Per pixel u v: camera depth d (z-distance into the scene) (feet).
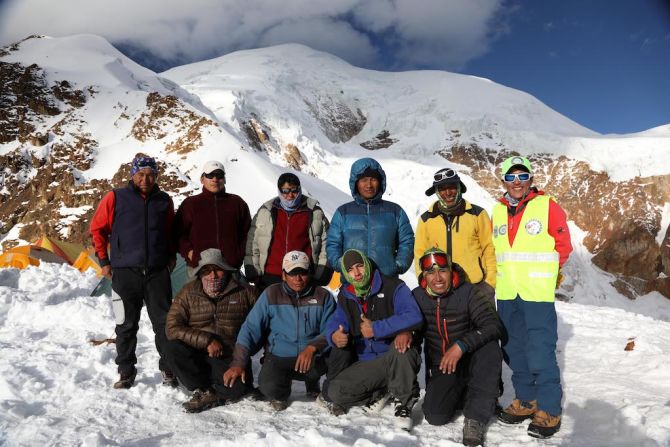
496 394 10.77
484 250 13.08
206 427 11.30
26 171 138.72
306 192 147.33
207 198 15.47
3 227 124.47
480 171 285.02
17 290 25.66
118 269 14.17
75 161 141.59
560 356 17.93
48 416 11.57
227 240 15.15
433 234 13.16
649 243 231.09
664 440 9.75
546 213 11.94
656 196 247.09
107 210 14.39
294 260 12.75
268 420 11.82
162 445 10.17
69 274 32.22
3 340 17.99
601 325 23.35
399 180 263.08
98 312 21.31
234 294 13.74
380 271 13.41
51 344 17.12
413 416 12.16
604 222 246.88
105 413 11.86
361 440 9.68
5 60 188.55
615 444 10.26
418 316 11.89
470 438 10.29
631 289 223.71
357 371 12.09
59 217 118.21
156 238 14.49
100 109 167.12
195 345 12.53
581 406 12.80
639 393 13.19
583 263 234.17
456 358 11.10
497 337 11.35
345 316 12.56
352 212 13.83
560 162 279.49
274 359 12.89
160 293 14.49
